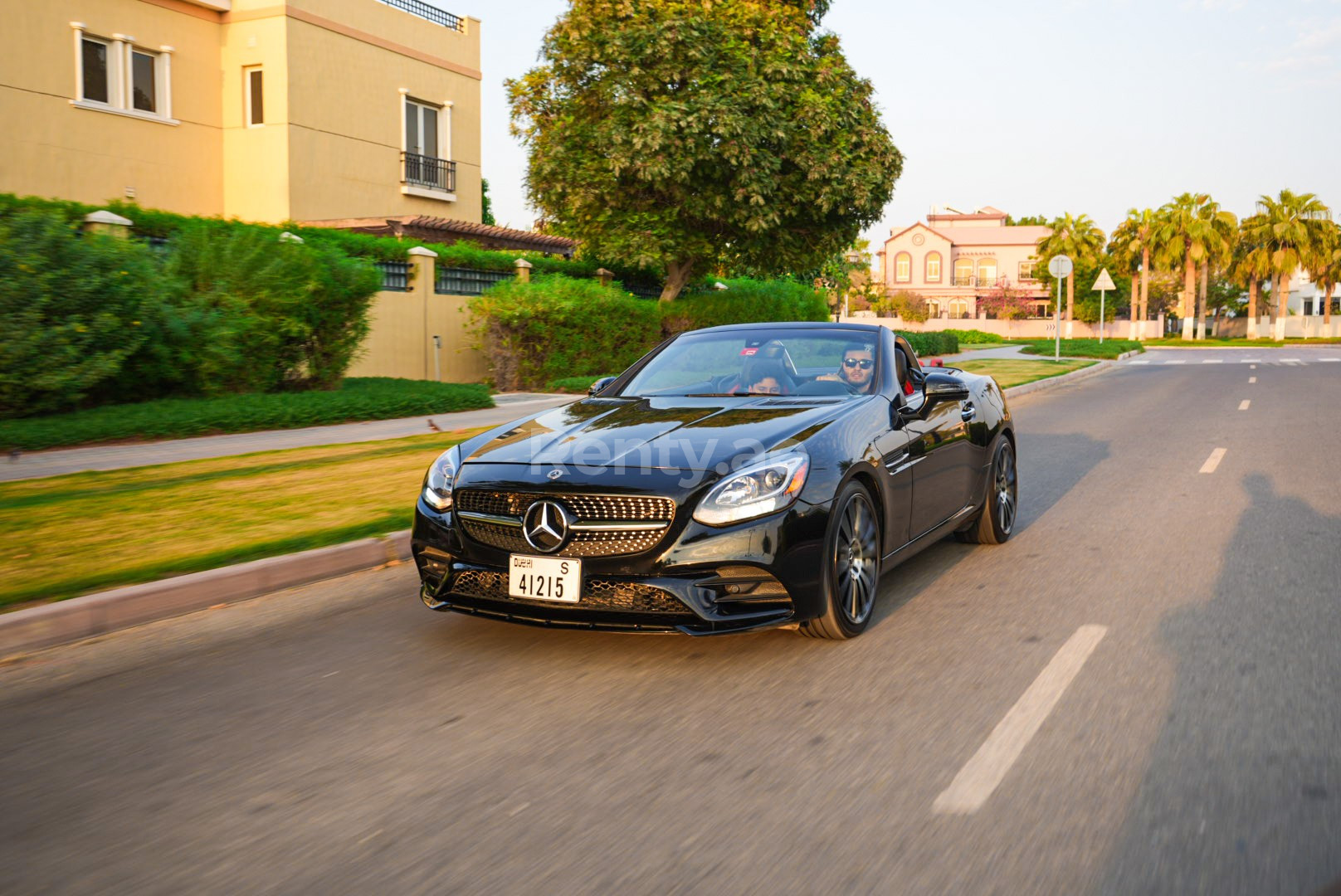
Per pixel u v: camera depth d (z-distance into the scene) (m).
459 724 3.61
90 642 4.66
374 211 22.80
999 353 34.88
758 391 5.32
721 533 3.98
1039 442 11.76
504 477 4.25
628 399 5.38
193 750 3.42
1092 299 69.69
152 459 9.35
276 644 4.61
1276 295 74.44
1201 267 70.38
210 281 12.52
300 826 2.86
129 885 2.56
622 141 18.44
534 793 3.04
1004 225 83.44
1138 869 2.53
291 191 20.59
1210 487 8.42
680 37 18.36
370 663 4.31
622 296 18.66
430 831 2.81
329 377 13.97
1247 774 3.06
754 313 21.61
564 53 19.55
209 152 20.78
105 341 10.99
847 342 5.64
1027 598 5.15
